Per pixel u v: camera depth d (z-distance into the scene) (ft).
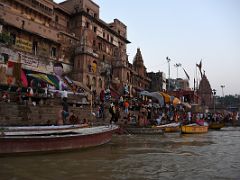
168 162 42.24
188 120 142.82
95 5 184.96
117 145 62.75
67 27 170.71
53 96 94.68
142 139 78.69
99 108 103.09
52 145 45.09
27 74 100.17
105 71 170.30
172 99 135.54
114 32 202.59
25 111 76.79
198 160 44.91
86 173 33.42
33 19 137.08
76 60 148.05
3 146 39.68
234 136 108.68
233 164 41.93
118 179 30.99
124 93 165.78
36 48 129.70
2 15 113.50
